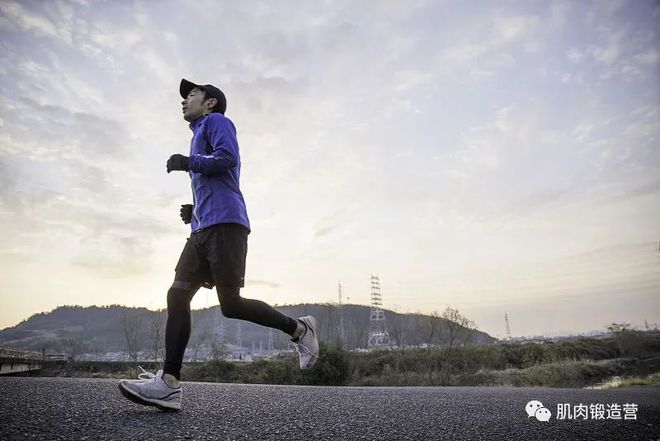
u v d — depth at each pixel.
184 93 2.57
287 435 1.62
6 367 28.52
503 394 5.65
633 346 34.62
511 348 34.22
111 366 30.78
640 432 2.25
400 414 2.56
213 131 2.29
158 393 1.98
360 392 5.32
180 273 2.20
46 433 1.37
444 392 6.25
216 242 2.12
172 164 2.15
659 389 8.33
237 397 3.28
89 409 1.94
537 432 2.11
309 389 5.78
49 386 3.09
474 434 1.94
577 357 33.75
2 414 1.66
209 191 2.20
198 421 1.77
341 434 1.73
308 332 2.37
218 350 28.83
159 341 30.75
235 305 2.16
